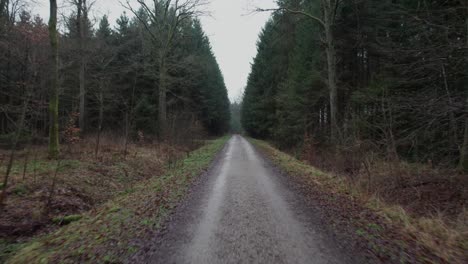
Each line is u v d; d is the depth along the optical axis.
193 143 26.97
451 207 7.11
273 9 16.94
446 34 7.68
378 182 9.63
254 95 42.47
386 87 12.10
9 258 4.64
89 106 28.02
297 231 5.26
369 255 4.23
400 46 9.84
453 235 4.84
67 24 21.14
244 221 5.85
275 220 5.90
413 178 9.47
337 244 4.65
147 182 10.64
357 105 16.69
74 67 23.02
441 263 3.96
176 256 4.27
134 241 4.83
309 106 21.64
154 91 29.66
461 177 8.58
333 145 15.73
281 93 25.50
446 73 8.29
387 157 10.72
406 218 5.82
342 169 12.49
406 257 4.14
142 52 26.66
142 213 6.43
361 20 16.73
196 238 4.96
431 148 10.32
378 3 15.01
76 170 10.08
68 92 24.31
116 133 21.36
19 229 5.73
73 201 7.54
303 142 21.00
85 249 4.50
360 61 19.55
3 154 11.73
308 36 20.52
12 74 17.75
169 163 14.66
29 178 8.39
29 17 18.50
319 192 8.46
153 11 24.25
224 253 4.37
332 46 16.62
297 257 4.21
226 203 7.26
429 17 8.43
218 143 33.84
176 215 6.27
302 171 12.31
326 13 16.62
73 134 12.84
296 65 22.50
